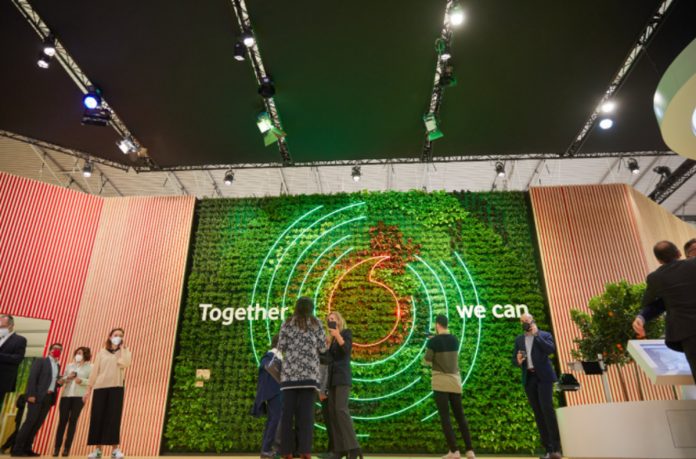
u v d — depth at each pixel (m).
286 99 7.71
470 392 7.46
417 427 7.31
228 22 6.38
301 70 7.17
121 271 8.87
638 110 7.88
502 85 7.38
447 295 8.10
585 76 7.19
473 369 7.61
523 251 8.41
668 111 4.64
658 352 3.90
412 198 8.85
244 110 7.95
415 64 7.06
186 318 8.34
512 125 8.27
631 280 8.20
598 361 4.96
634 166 10.79
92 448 7.61
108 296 8.70
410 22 6.40
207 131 8.45
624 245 8.45
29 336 9.21
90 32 6.47
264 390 5.35
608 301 5.06
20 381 10.05
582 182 13.07
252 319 8.19
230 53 6.85
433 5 6.16
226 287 8.48
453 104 7.77
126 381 8.06
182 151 9.01
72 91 7.54
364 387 7.56
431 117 7.86
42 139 8.76
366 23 6.42
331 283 8.27
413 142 8.80
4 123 8.28
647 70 7.05
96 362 6.00
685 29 6.37
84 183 12.91
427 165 12.17
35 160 11.77
